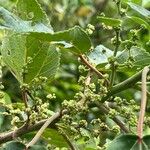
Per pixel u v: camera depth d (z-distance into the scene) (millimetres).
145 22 736
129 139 573
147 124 684
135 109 708
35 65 756
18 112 720
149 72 687
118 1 738
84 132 701
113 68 715
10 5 1283
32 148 625
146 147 569
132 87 725
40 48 755
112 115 692
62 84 1531
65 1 1877
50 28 709
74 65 1615
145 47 845
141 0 819
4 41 760
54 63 761
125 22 763
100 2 1916
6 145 622
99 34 1749
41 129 659
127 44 721
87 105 701
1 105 753
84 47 717
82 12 1882
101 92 708
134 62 774
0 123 793
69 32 679
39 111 700
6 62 763
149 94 745
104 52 796
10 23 646
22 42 753
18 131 694
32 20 708
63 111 688
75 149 732
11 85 1406
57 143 807
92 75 752
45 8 1856
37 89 717
